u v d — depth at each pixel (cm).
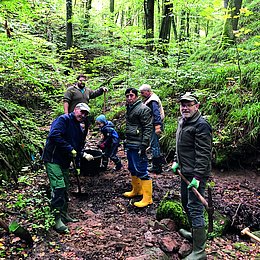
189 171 363
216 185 562
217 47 965
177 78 817
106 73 1170
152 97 575
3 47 623
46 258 341
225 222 444
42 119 891
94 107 987
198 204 356
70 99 614
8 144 560
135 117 471
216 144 625
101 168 618
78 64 1263
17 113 659
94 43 1338
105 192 527
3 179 522
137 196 511
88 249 362
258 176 595
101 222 428
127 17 1906
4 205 449
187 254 369
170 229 407
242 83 705
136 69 920
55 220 403
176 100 793
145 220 434
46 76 723
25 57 707
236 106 667
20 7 605
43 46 934
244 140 614
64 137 418
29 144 587
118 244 368
